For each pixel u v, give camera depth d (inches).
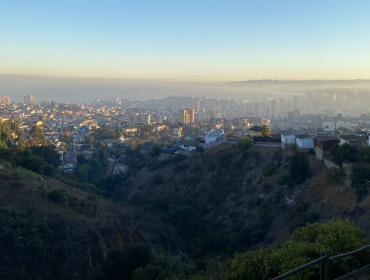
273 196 1417.3
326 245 546.3
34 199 1149.7
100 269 986.1
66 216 1085.1
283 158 1652.3
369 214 1018.7
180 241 1294.3
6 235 901.2
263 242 1240.8
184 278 831.1
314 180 1357.0
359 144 1343.5
